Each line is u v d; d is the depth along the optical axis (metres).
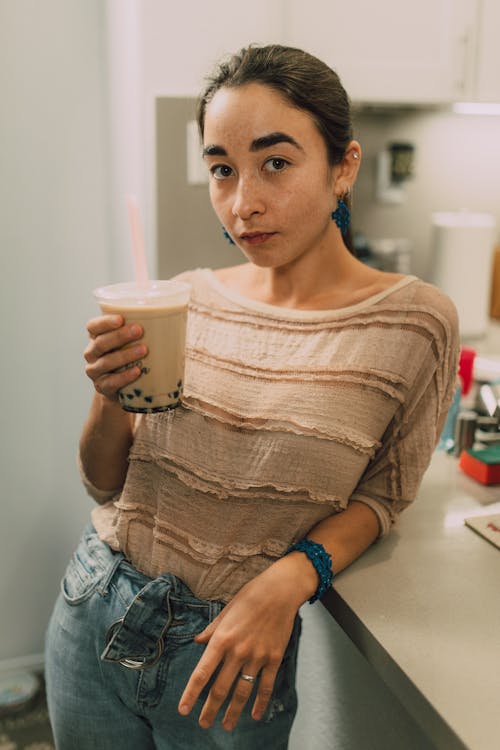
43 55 1.97
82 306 2.15
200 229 1.84
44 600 2.28
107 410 0.97
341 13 1.83
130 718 0.98
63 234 2.09
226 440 0.91
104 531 1.01
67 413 2.19
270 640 0.81
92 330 0.82
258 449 0.90
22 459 2.17
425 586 0.88
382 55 1.87
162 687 0.90
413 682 0.72
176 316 0.81
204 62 1.77
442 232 2.21
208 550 0.91
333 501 0.91
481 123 2.38
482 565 0.93
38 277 2.09
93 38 2.00
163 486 0.94
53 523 2.24
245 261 1.90
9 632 2.26
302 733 1.37
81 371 2.18
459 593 0.87
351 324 0.92
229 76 0.87
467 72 1.93
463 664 0.75
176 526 0.93
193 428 0.93
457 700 0.69
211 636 0.83
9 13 1.92
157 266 1.82
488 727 0.66
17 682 2.20
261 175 0.85
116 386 0.83
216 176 0.88
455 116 2.35
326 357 0.91
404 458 0.94
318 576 0.86
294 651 0.96
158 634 0.89
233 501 0.90
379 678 1.09
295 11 1.80
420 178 2.38
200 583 0.91
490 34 1.92
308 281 0.96
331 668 1.24
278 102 0.83
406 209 2.39
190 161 1.78
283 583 0.83
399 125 2.31
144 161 1.80
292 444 0.88
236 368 0.95
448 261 2.21
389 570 0.92
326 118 0.86
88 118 2.04
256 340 0.96
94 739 1.00
